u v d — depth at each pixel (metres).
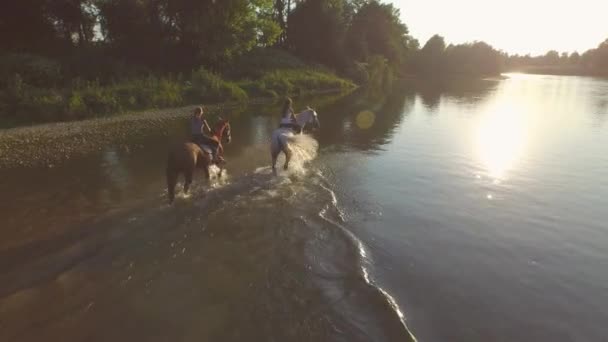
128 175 9.18
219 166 9.33
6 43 26.44
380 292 4.64
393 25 69.00
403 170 9.80
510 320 4.22
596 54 117.12
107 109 18.52
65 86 20.12
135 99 20.48
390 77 56.16
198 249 5.71
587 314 4.32
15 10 26.72
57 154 11.14
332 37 48.88
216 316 4.29
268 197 7.78
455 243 5.97
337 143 12.84
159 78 26.11
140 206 7.21
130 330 4.05
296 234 6.20
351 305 4.45
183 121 17.66
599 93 35.78
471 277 5.05
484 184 8.73
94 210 6.99
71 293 4.62
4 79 18.03
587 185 8.63
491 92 36.62
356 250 5.68
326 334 4.02
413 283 4.91
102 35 31.53
